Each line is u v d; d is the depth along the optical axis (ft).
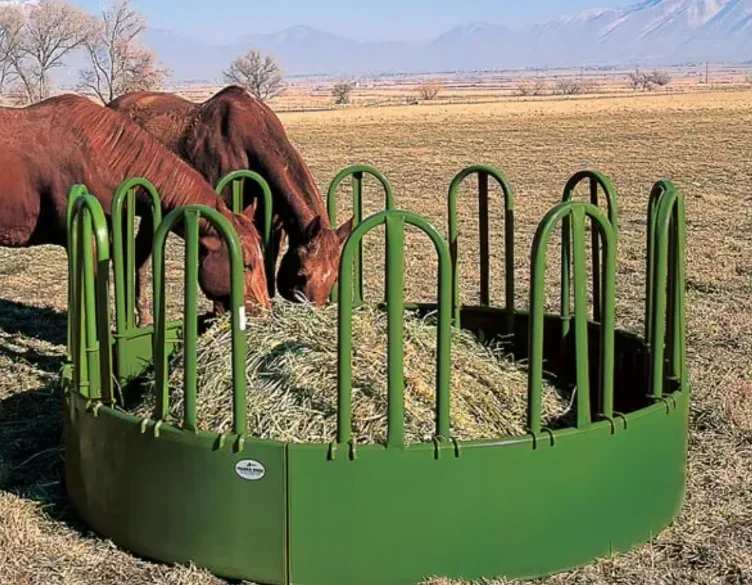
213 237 17.40
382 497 11.10
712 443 16.20
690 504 13.80
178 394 13.55
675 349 13.66
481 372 14.29
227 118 21.89
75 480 13.41
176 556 11.91
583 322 11.53
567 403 15.14
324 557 11.25
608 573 11.79
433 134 112.37
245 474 11.28
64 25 175.22
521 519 11.44
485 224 17.74
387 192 19.21
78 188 13.58
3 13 172.04
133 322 16.58
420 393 13.08
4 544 12.55
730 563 12.03
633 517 12.35
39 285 30.50
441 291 10.92
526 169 69.87
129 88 178.91
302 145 98.17
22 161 18.85
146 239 22.94
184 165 17.95
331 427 12.37
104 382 13.16
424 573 11.29
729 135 99.76
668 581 11.66
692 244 36.91
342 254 10.70
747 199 50.72
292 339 13.74
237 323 11.07
